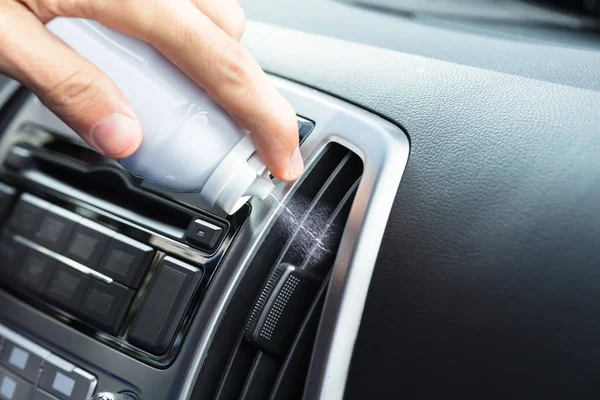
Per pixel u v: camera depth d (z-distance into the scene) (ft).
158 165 1.91
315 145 2.26
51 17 1.84
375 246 2.06
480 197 2.04
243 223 2.18
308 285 2.14
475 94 2.20
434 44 2.57
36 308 2.40
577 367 1.89
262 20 2.75
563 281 1.92
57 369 2.29
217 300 2.11
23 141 2.72
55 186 2.55
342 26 2.73
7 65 1.77
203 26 1.69
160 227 2.31
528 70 2.26
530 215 1.98
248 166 1.88
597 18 3.34
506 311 1.94
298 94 2.37
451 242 2.01
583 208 1.95
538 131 2.07
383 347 2.00
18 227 2.52
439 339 1.97
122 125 1.77
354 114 2.24
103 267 2.31
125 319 2.25
